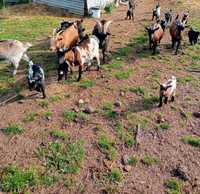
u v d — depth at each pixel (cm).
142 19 2534
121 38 2075
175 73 1691
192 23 2428
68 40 1677
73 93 1460
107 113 1342
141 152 1178
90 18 2622
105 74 1623
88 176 1070
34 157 1122
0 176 1047
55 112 1335
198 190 1051
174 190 1045
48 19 2492
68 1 2723
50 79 1552
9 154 1130
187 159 1165
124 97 1457
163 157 1165
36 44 1939
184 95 1512
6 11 2678
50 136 1212
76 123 1284
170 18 2412
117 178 1067
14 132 1220
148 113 1368
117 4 2969
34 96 1423
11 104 1373
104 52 1714
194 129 1309
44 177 1049
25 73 1606
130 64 1742
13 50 1549
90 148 1173
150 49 1917
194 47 2011
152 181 1072
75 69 1650
